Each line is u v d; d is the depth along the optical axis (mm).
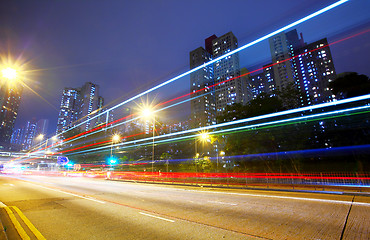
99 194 14148
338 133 29156
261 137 30875
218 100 142875
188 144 58750
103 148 79438
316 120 29328
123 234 5863
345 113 27938
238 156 34375
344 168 27828
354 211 8750
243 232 6023
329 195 14281
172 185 23109
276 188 18266
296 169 29797
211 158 55406
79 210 8969
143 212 8609
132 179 31922
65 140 109312
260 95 35062
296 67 141875
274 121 30922
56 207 9594
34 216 7875
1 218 7457
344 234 5840
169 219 7480
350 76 29062
